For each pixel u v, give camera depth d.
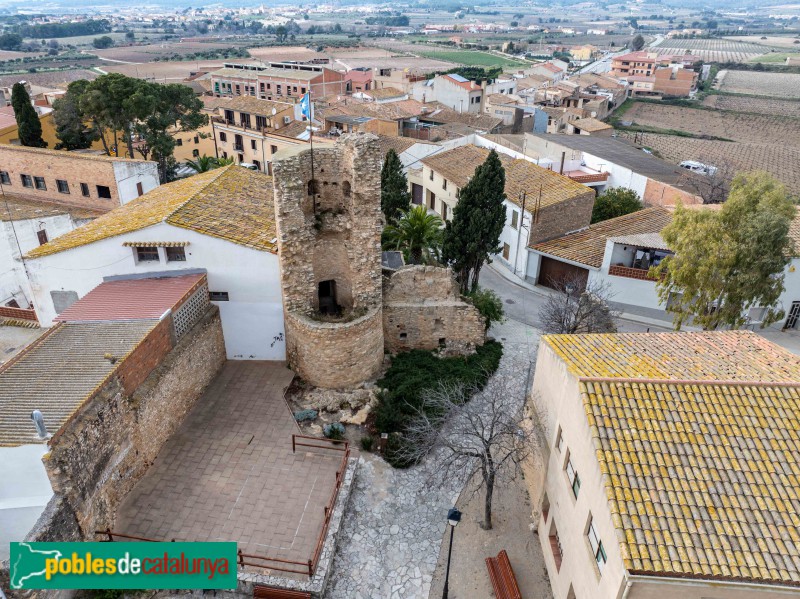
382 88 122.38
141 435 26.03
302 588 21.77
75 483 21.27
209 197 36.25
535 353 39.31
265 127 83.38
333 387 33.22
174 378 28.73
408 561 24.47
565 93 137.12
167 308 28.72
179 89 69.06
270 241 33.00
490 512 26.02
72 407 21.70
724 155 104.50
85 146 72.44
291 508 25.36
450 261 43.03
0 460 19.88
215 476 26.75
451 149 66.81
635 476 17.03
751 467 17.22
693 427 18.25
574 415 20.38
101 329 26.89
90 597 21.47
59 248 32.53
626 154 74.06
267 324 34.34
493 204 41.44
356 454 28.83
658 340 24.64
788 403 19.00
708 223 32.50
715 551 15.41
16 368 23.98
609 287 45.19
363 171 30.94
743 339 24.91
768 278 33.03
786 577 14.89
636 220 50.81
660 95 175.12
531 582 23.66
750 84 195.25
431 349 37.88
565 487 21.47
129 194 56.06
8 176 58.31
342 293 35.78
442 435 27.67
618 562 15.80
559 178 53.19
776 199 31.69
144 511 24.75
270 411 31.00
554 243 49.44
